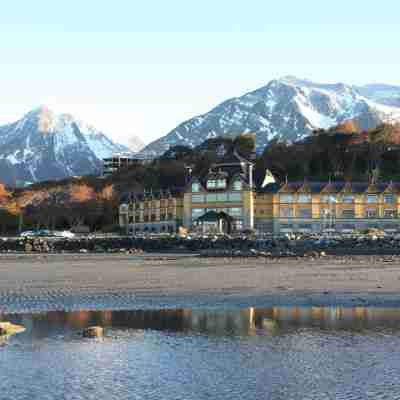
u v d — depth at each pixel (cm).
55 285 5938
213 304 4697
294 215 18388
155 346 3316
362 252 10950
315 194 18350
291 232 17762
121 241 13550
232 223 18375
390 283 5906
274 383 2709
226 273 7056
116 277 6694
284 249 11600
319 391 2617
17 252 13088
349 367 2927
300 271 7256
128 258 10350
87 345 3344
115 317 4150
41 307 4578
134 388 2653
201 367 2941
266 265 8281
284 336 3541
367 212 18200
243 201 18412
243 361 3031
